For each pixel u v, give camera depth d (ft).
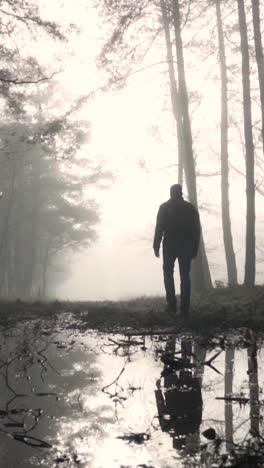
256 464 7.36
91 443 8.27
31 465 7.38
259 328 21.70
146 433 8.75
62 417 9.76
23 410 10.35
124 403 10.78
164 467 7.25
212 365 14.88
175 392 11.72
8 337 21.72
